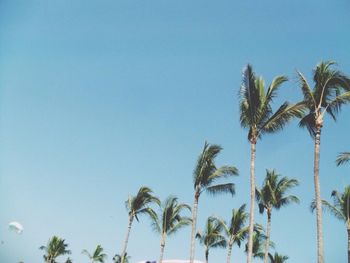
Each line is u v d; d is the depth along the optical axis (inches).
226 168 1149.1
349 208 1053.8
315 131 782.5
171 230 1390.3
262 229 1508.4
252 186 855.1
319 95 792.9
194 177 1198.9
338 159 899.4
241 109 903.1
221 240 1705.2
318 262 679.7
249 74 881.5
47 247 2210.9
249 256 803.4
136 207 1450.5
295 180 1460.4
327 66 796.0
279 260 1876.2
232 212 1535.4
